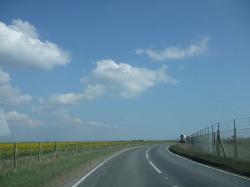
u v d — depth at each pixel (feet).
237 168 82.74
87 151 161.58
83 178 70.08
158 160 122.42
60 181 60.54
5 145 206.39
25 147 189.47
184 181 65.57
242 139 117.80
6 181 48.75
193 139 227.20
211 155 123.85
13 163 80.59
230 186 59.21
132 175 75.51
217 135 121.90
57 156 113.91
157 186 59.31
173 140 582.35
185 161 117.50
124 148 240.73
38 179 53.31
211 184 61.57
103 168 92.07
